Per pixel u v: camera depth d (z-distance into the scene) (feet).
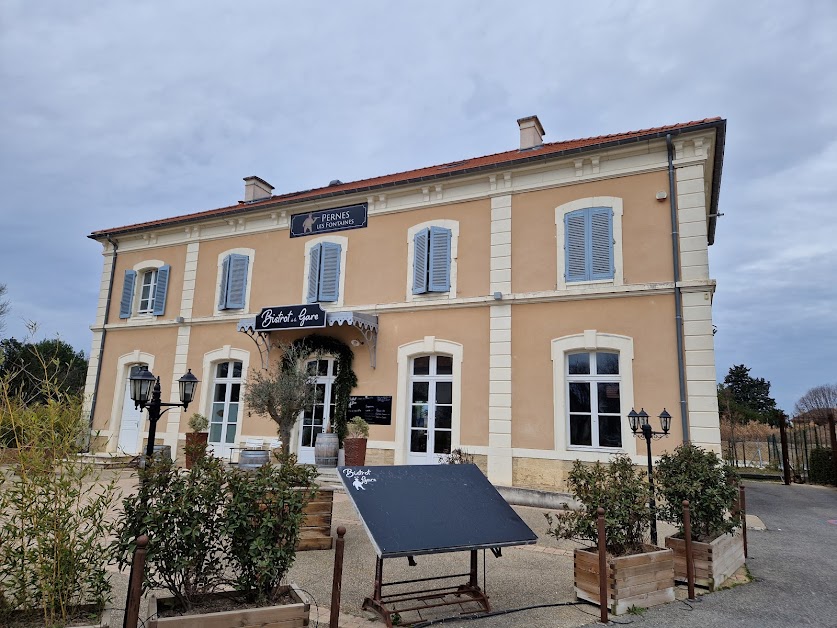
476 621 14.51
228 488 12.71
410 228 40.29
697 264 31.01
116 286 53.16
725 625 14.42
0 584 11.45
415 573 18.79
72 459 12.37
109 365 51.49
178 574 12.41
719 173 35.60
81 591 12.03
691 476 18.58
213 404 45.93
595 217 34.14
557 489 32.12
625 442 30.94
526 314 35.06
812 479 52.49
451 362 37.45
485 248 37.29
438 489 16.08
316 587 17.02
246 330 42.39
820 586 18.10
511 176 37.06
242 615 11.50
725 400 92.99
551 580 18.11
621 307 32.45
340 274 42.24
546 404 33.42
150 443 20.15
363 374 39.75
